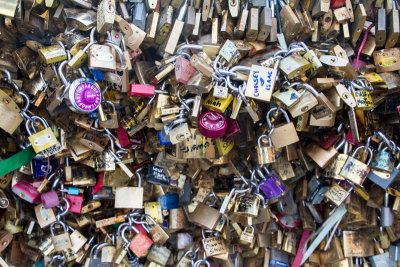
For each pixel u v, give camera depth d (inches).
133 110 89.0
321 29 97.0
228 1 89.8
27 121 84.0
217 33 90.6
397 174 93.5
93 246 96.9
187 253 99.7
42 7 83.3
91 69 80.7
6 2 76.7
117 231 94.4
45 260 95.6
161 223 96.4
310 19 95.3
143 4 86.9
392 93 97.1
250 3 93.0
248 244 104.5
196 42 91.6
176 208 100.8
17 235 98.6
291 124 86.6
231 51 82.0
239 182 98.7
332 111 84.7
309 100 83.0
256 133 94.1
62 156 91.9
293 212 104.0
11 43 87.8
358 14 95.3
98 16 77.9
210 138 90.0
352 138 93.4
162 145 90.5
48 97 83.4
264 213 94.3
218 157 92.7
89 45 77.1
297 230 109.1
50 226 91.2
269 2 93.6
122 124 88.2
